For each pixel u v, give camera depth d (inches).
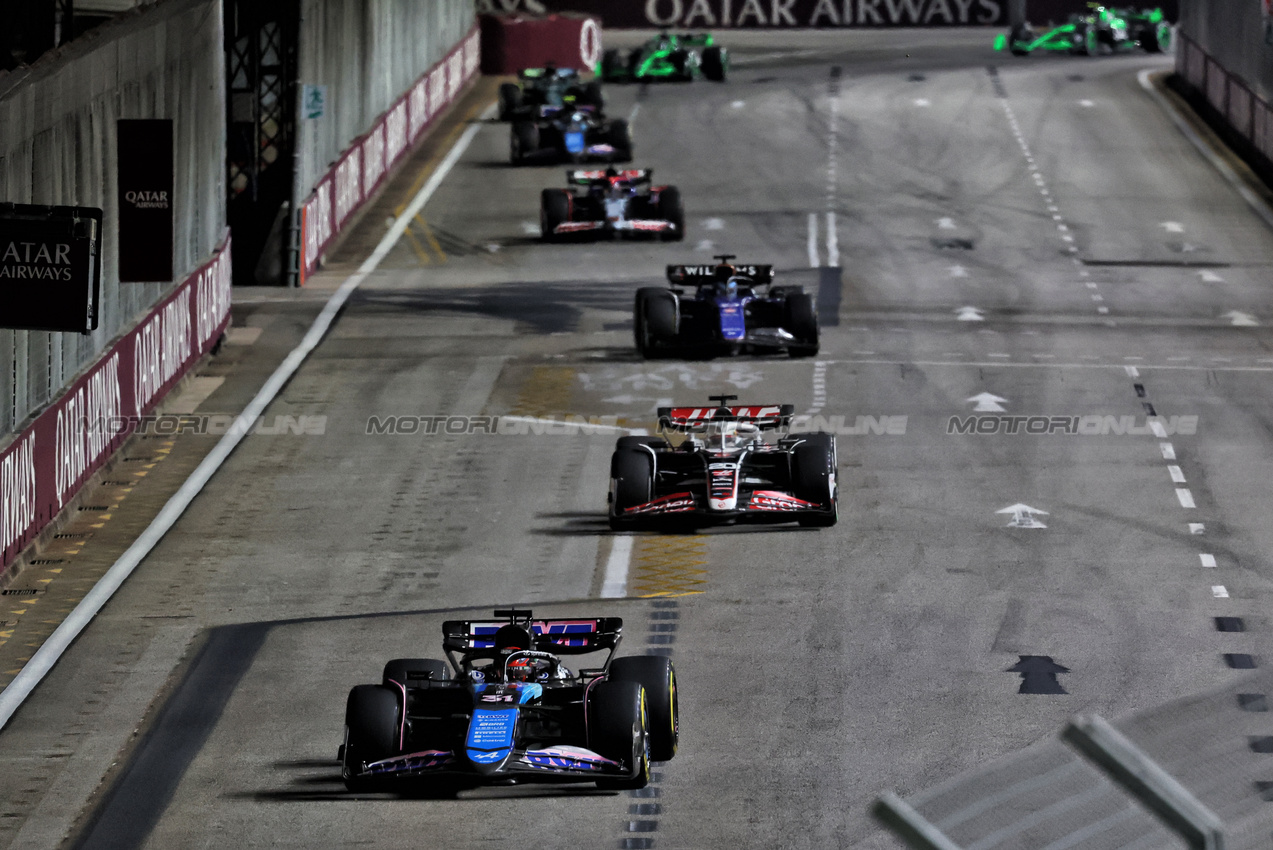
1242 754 936.3
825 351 4626.0
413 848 1936.5
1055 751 934.4
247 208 5654.5
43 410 3211.1
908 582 2888.8
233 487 3550.7
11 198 3065.9
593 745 1993.1
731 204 6796.3
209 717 2391.7
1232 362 4527.6
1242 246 6092.5
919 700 2372.0
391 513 3371.1
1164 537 3127.5
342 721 2362.2
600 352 4643.2
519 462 3698.3
